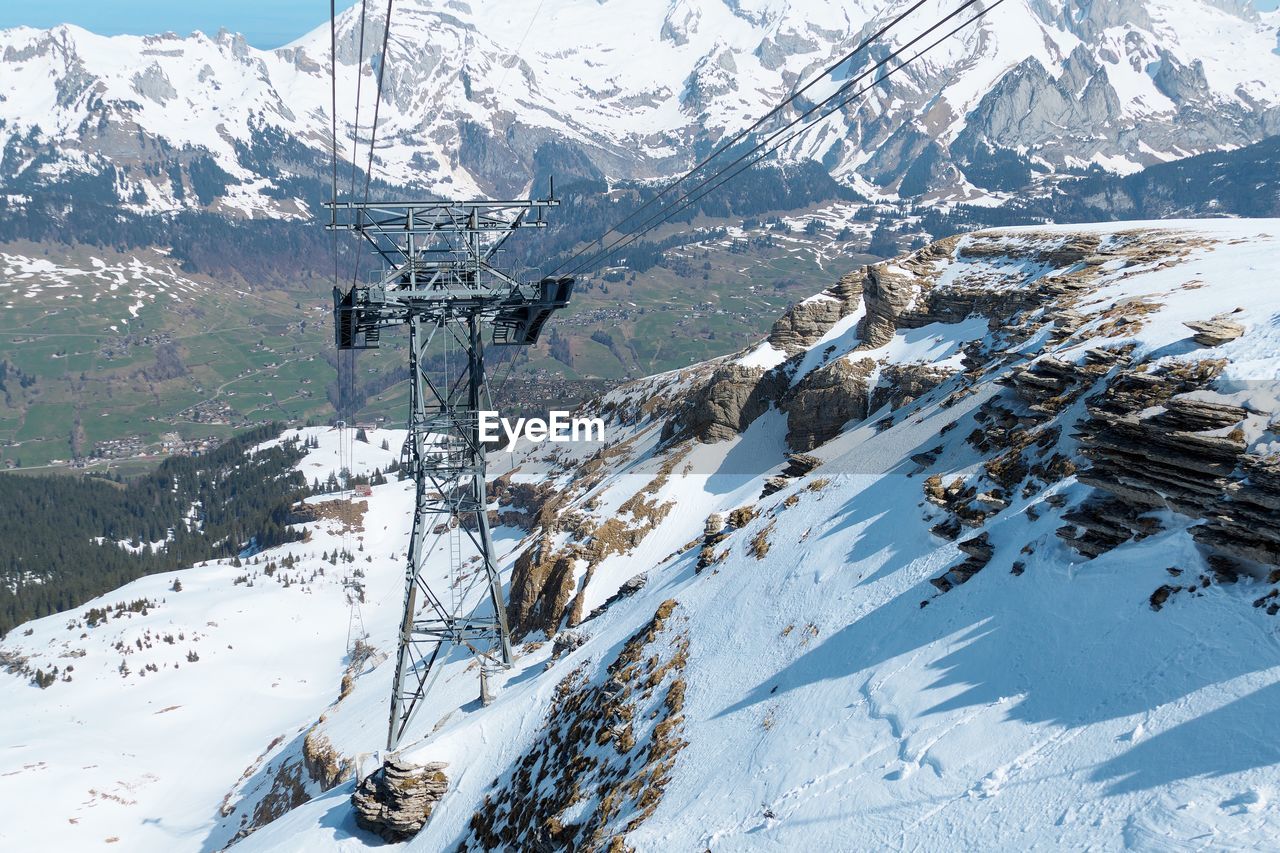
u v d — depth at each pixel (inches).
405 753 2113.7
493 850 1739.7
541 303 2166.6
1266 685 877.8
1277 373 1188.5
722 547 2197.3
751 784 1247.5
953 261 4146.2
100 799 5349.4
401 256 2150.6
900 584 1470.2
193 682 7130.9
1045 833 878.4
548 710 2043.6
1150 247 2989.7
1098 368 1596.9
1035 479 1439.5
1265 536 975.6
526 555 4571.9
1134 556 1123.9
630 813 1408.7
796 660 1486.2
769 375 4798.2
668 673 1765.5
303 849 2090.3
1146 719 926.4
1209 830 779.4
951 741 1069.1
